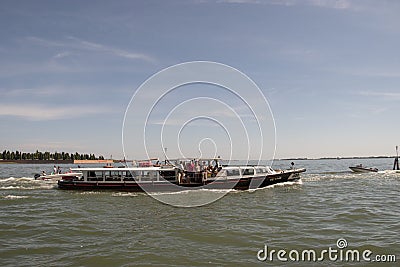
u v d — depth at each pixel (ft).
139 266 54.44
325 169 335.06
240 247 63.21
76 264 55.52
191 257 58.08
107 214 94.94
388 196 125.08
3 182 185.06
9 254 60.34
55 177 194.29
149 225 80.84
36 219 88.63
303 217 87.92
